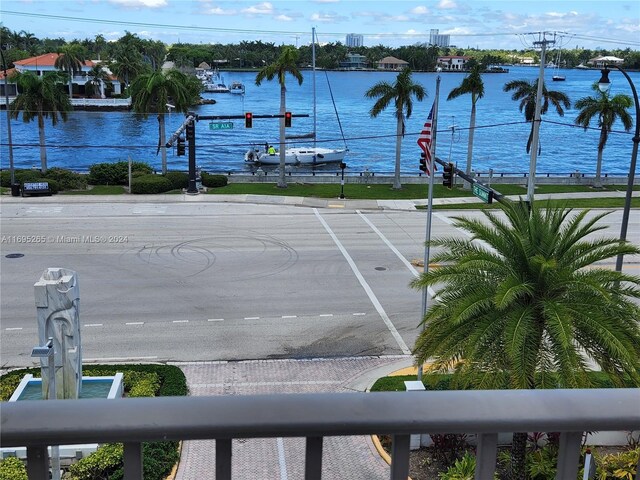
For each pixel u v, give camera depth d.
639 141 24.44
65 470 14.45
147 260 30.86
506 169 80.50
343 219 40.94
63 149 87.88
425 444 15.75
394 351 21.81
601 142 54.03
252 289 27.25
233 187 50.69
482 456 1.90
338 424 1.81
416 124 120.19
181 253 32.12
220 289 27.14
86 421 1.76
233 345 22.02
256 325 23.66
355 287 27.81
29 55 150.88
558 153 94.69
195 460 15.04
